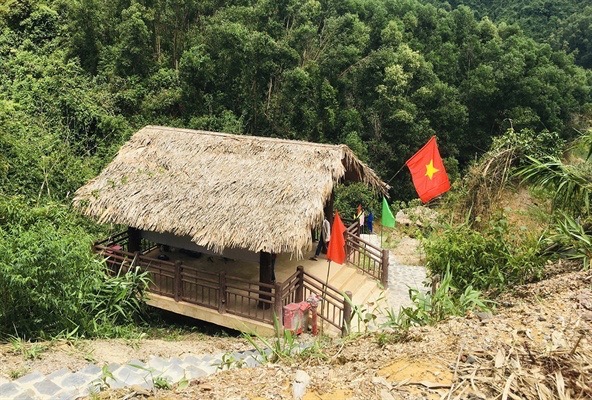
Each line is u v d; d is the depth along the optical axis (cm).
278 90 2238
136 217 930
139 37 2089
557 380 294
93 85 2061
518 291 550
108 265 992
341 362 377
